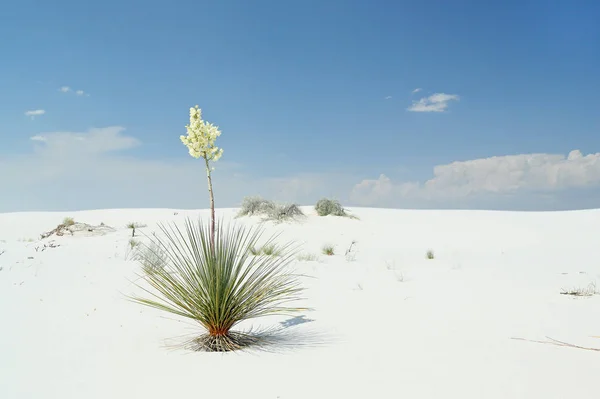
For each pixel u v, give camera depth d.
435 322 5.28
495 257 13.91
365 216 25.02
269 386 3.17
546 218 24.59
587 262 12.25
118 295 6.77
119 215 25.31
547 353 3.94
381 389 3.09
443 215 26.30
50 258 10.36
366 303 6.52
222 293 4.48
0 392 3.05
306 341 4.50
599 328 4.91
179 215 24.89
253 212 22.78
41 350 4.10
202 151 5.08
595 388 3.08
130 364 3.72
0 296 6.37
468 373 3.41
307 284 8.21
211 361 3.81
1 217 25.12
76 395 3.00
